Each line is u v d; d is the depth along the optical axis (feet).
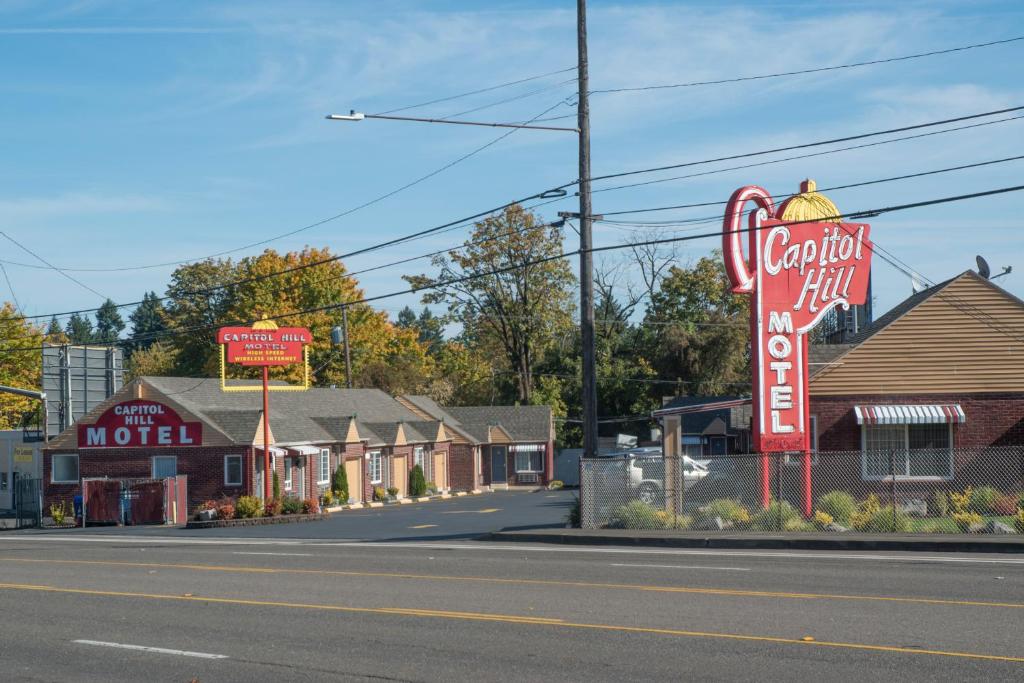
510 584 55.72
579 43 84.48
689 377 259.80
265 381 142.20
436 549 79.10
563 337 268.62
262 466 155.33
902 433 96.68
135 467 155.53
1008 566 59.06
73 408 184.34
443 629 42.88
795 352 87.40
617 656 36.58
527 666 35.47
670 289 270.05
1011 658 34.65
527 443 245.86
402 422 207.00
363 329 267.80
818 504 83.71
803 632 39.81
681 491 84.74
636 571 59.57
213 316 289.53
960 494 89.15
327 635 42.37
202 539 101.50
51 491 159.02
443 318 249.96
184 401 157.69
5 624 47.24
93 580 63.57
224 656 38.70
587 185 85.40
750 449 142.92
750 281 87.04
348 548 83.10
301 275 259.39
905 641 37.70
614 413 271.69
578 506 89.35
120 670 36.76
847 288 88.53
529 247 236.63
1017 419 94.99
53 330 321.93
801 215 87.71
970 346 96.02
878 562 61.98
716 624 41.98
